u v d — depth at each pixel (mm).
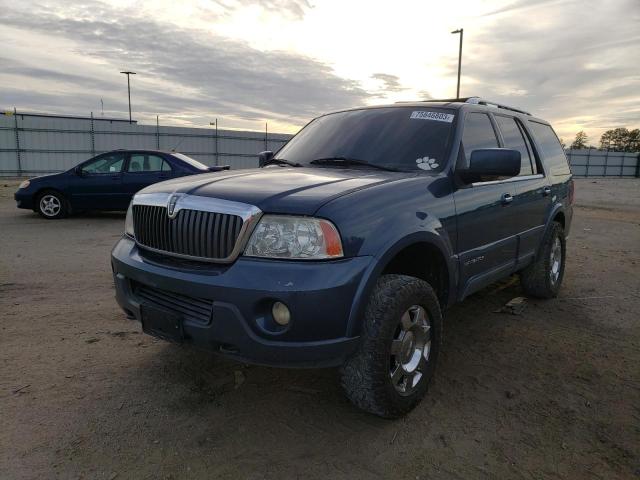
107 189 10406
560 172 5242
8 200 15109
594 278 6188
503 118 4305
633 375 3445
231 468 2381
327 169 3375
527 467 2434
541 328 4336
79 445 2512
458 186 3301
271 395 3078
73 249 7234
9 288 5148
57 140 31500
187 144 35656
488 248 3627
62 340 3799
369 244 2490
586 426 2803
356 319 2436
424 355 2910
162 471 2344
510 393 3156
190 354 3600
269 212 2424
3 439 2533
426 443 2615
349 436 2666
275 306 2355
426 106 3816
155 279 2646
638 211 15539
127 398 2982
